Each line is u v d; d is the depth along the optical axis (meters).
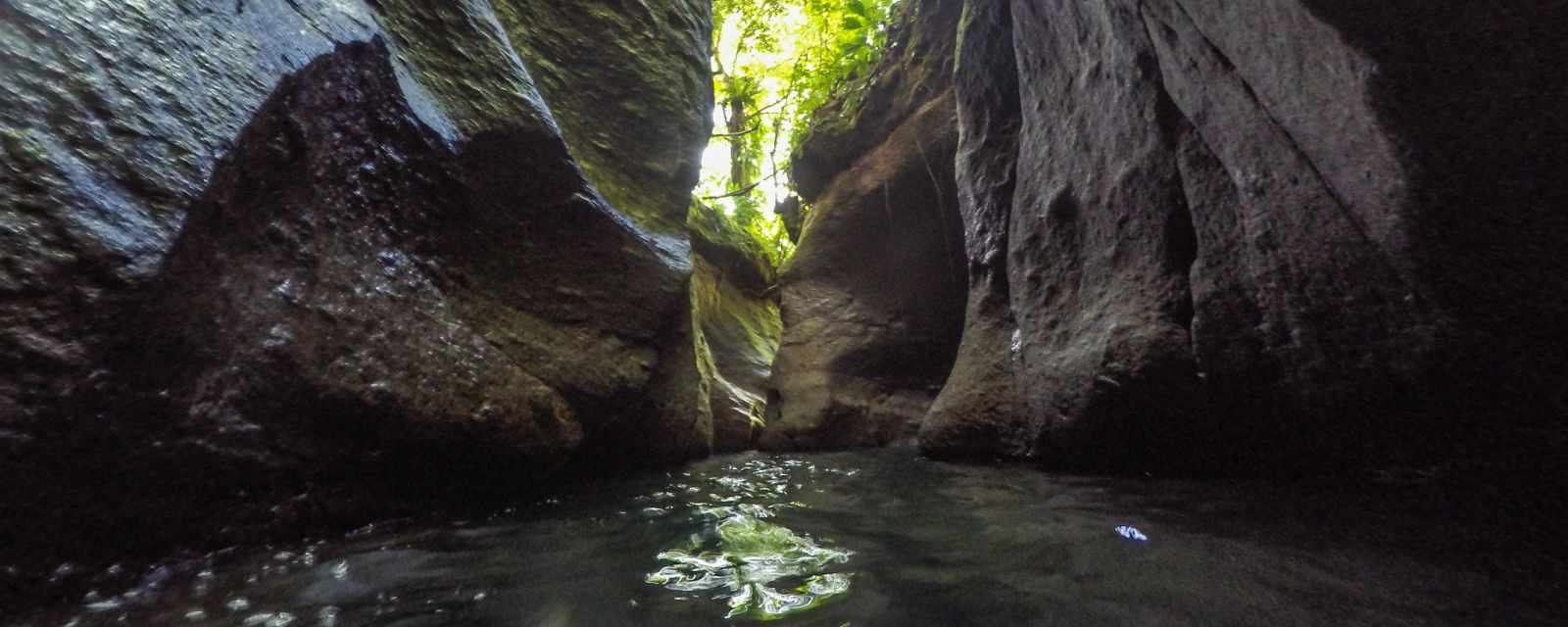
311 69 2.44
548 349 3.41
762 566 1.84
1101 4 3.48
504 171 3.41
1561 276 1.77
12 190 1.50
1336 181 2.25
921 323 7.54
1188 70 2.88
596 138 4.79
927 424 4.99
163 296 1.77
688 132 5.49
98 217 1.64
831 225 8.12
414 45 3.21
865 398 7.23
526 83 3.71
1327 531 2.01
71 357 1.56
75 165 1.63
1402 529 1.99
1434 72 1.70
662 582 1.69
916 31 8.33
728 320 10.78
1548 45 1.53
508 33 4.54
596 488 3.47
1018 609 1.46
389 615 1.47
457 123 3.19
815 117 9.25
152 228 1.75
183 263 1.85
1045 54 4.36
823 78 9.59
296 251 2.29
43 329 1.51
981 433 4.54
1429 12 1.66
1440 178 1.81
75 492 1.57
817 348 7.57
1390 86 1.76
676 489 3.42
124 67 1.81
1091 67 3.81
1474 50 1.63
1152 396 3.24
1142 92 3.35
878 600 1.54
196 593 1.60
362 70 2.70
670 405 4.43
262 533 2.01
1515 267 1.84
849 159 8.51
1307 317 2.63
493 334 3.15
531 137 3.56
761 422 7.51
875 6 8.84
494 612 1.48
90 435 1.60
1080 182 3.98
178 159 1.86
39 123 1.58
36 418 1.49
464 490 2.76
